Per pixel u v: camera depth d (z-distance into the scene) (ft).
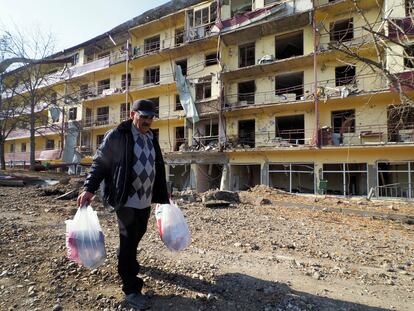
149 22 86.28
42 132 104.32
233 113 72.23
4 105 83.82
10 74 78.74
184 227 9.74
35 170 81.56
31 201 27.45
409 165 53.01
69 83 104.06
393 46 44.34
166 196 9.62
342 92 57.88
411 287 10.08
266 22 66.18
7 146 137.28
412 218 28.68
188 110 74.95
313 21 61.62
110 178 8.39
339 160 58.44
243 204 36.45
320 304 8.41
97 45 102.01
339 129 61.98
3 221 17.76
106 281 9.48
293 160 62.90
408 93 50.88
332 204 40.37
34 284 9.13
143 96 90.79
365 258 14.08
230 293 8.93
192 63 80.79
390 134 55.36
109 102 98.84
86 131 101.14
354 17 60.23
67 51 108.47
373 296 9.18
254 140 71.15
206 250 13.91
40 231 15.60
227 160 70.18
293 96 65.67
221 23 72.74
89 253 8.01
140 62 89.45
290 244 16.30
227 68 75.31
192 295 8.70
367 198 50.85
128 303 8.03
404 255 14.97
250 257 13.09
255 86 71.87
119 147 8.33
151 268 10.74
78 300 8.27
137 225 8.47
